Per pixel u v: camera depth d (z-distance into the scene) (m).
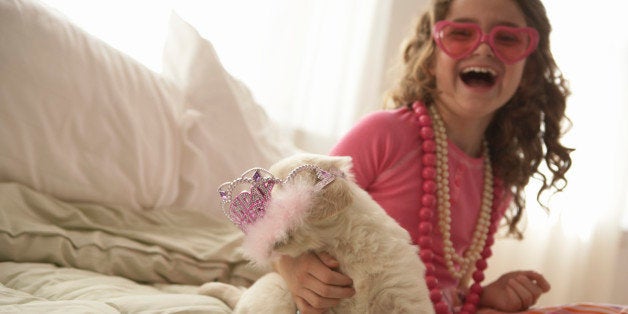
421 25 1.40
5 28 1.20
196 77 1.55
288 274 0.88
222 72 1.59
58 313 0.81
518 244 2.19
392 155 1.25
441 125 1.29
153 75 1.48
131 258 1.21
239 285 1.30
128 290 1.09
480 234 1.31
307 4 1.98
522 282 1.25
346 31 2.04
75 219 1.24
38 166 1.23
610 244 2.24
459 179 1.27
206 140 1.50
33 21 1.26
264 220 0.81
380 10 2.09
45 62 1.25
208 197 1.48
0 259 1.12
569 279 2.22
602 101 2.21
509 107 1.39
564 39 2.19
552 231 2.20
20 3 1.25
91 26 1.74
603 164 2.22
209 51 1.58
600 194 2.23
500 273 2.19
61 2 1.70
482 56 1.21
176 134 1.46
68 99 1.27
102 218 1.29
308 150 2.05
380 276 0.82
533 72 1.38
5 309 0.80
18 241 1.12
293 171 0.83
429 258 1.18
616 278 2.38
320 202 0.79
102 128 1.32
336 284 0.83
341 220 0.83
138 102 1.40
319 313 0.86
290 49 1.97
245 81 1.93
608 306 1.12
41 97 1.23
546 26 1.36
